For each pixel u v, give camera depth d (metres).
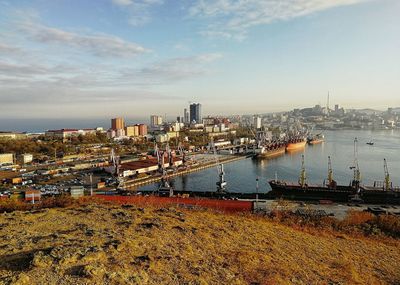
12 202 33.84
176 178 139.50
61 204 32.00
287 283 16.11
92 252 14.75
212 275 15.36
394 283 19.53
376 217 42.59
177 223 24.22
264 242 23.19
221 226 25.81
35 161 177.62
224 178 135.88
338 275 18.78
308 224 35.47
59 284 11.91
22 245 16.14
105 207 28.34
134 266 14.50
